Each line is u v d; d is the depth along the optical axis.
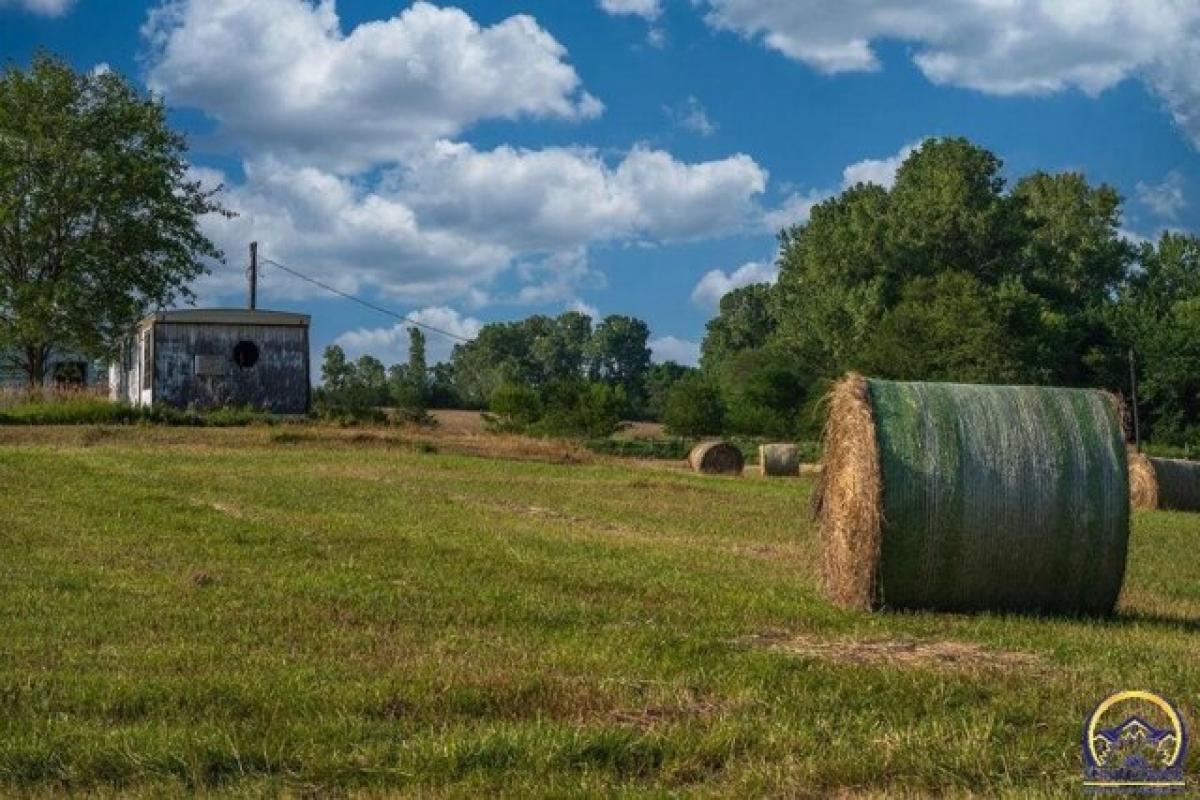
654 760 7.23
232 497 22.70
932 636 11.25
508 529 19.55
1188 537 23.78
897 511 12.79
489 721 7.96
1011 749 7.29
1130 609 13.95
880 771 6.98
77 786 6.72
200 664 9.40
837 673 9.16
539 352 141.00
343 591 12.96
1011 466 12.87
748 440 70.88
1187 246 105.31
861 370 77.38
